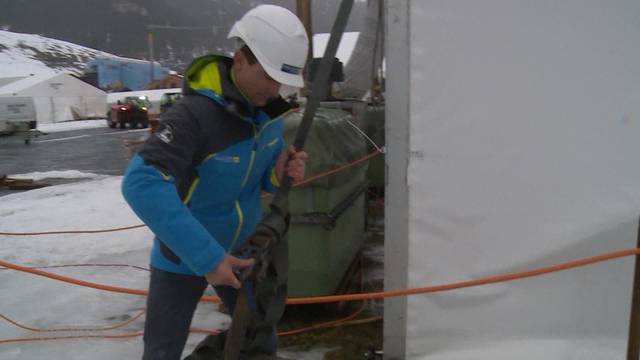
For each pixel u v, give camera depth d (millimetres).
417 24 2426
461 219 2506
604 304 2404
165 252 1880
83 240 5734
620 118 2283
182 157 1624
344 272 3643
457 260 2537
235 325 1707
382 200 6336
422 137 2496
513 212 2441
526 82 2348
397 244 2635
